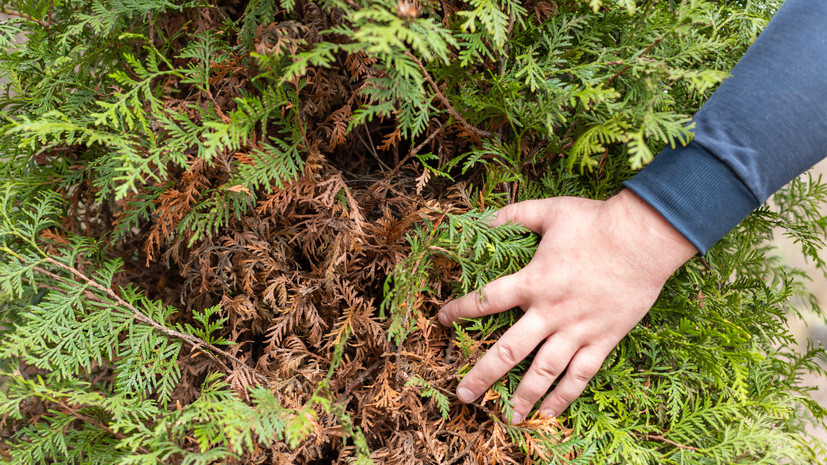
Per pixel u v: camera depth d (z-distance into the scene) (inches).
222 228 26.7
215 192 25.0
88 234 28.2
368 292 27.4
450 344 26.6
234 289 26.8
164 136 26.1
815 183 31.2
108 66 26.6
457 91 26.4
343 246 25.7
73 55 26.4
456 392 26.1
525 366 26.9
